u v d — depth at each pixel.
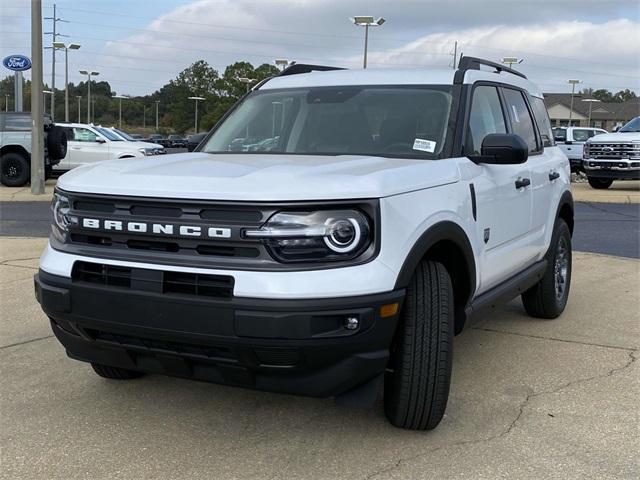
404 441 3.54
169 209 3.17
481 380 4.46
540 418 3.85
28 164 18.95
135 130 125.69
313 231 3.01
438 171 3.69
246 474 3.21
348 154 4.12
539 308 5.90
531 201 5.09
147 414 3.90
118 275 3.24
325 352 3.04
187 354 3.22
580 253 9.46
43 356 4.89
